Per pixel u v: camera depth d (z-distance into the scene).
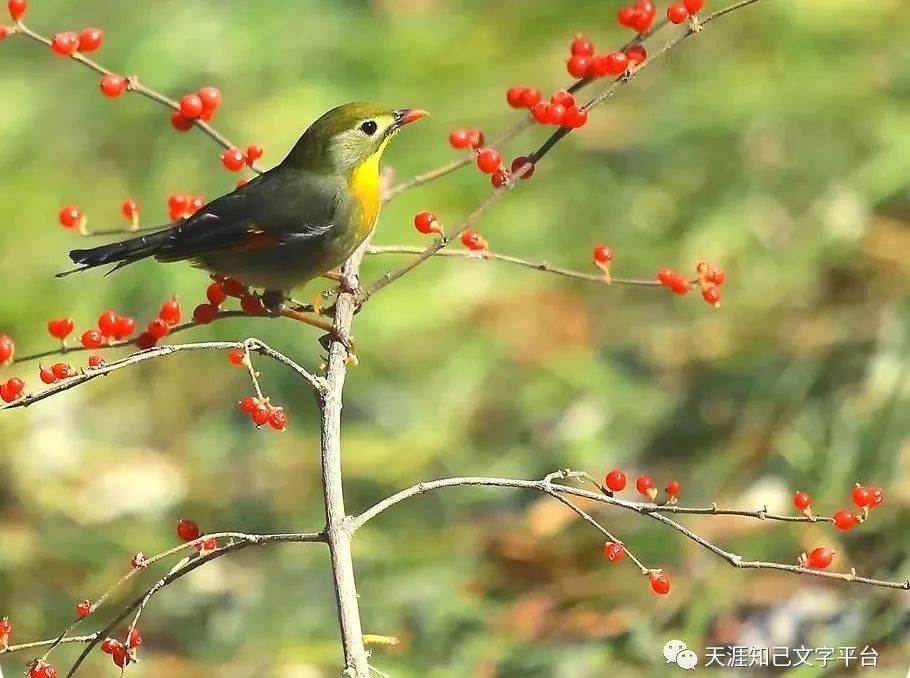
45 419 12.20
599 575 9.58
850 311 11.16
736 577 9.17
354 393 11.88
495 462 10.91
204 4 14.82
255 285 8.02
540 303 12.37
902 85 12.60
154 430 12.19
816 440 10.00
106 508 11.36
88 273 13.13
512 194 13.12
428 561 9.95
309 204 7.78
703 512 6.03
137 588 10.31
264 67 14.24
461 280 12.60
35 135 14.53
